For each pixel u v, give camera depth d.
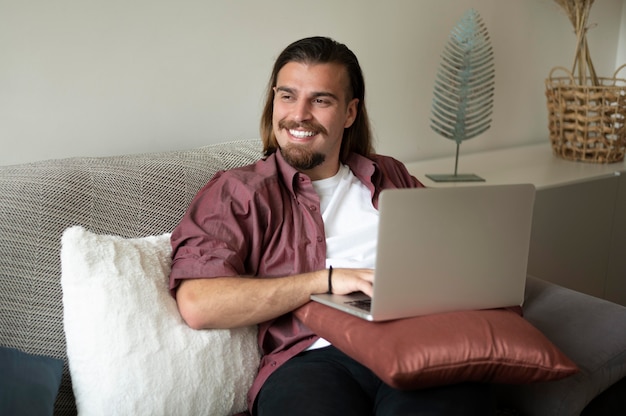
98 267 1.31
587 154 2.64
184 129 2.02
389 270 1.20
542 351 1.24
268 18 2.10
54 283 1.37
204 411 1.35
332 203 1.61
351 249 1.57
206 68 2.01
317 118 1.54
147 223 1.52
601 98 2.55
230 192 1.50
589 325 1.53
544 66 2.92
